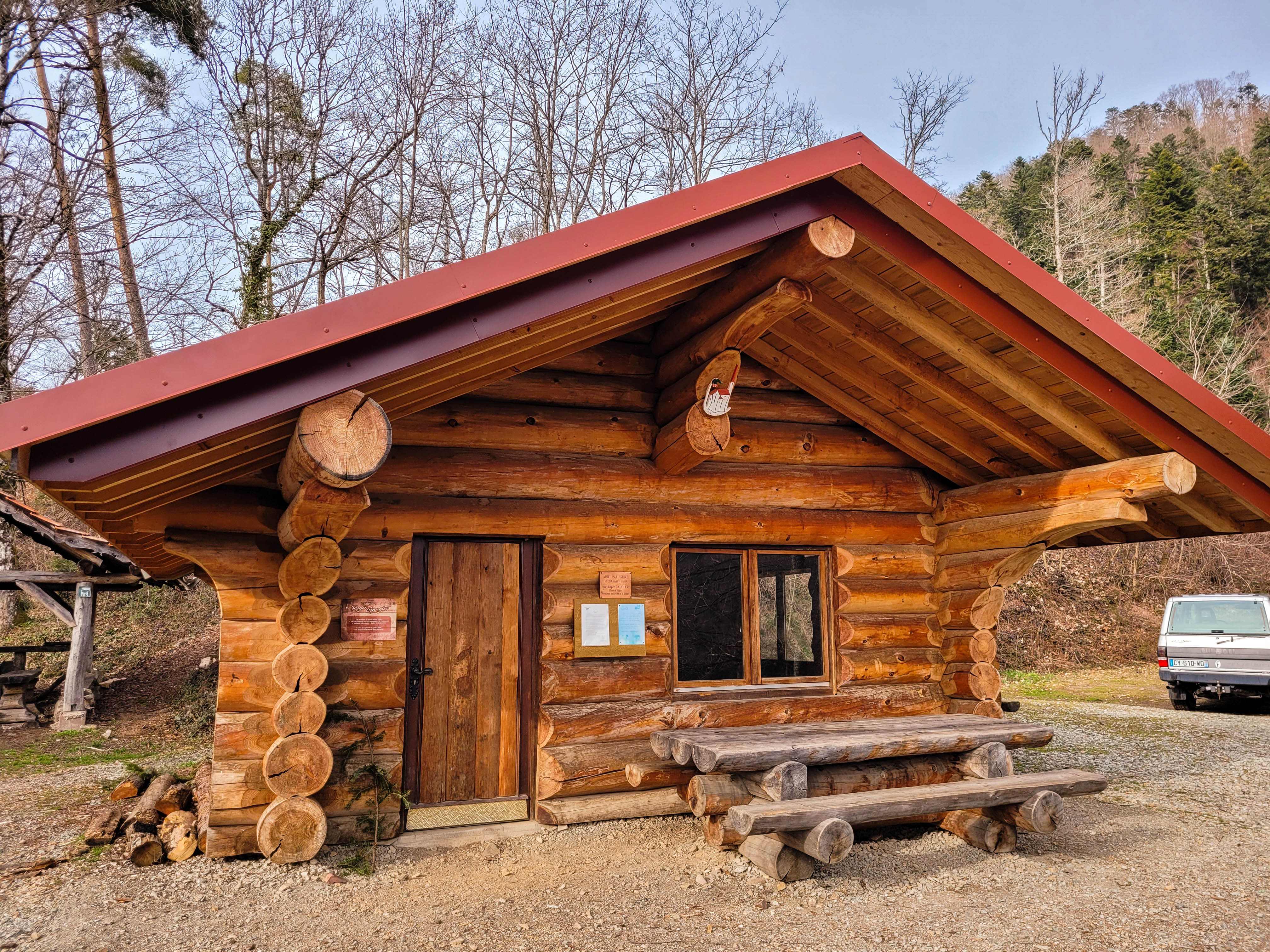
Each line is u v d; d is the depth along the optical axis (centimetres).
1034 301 487
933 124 2444
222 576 486
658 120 2041
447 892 435
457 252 1944
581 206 2016
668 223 426
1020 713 1170
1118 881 466
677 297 539
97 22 1535
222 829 470
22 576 1108
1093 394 531
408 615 542
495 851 501
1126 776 752
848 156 452
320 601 461
